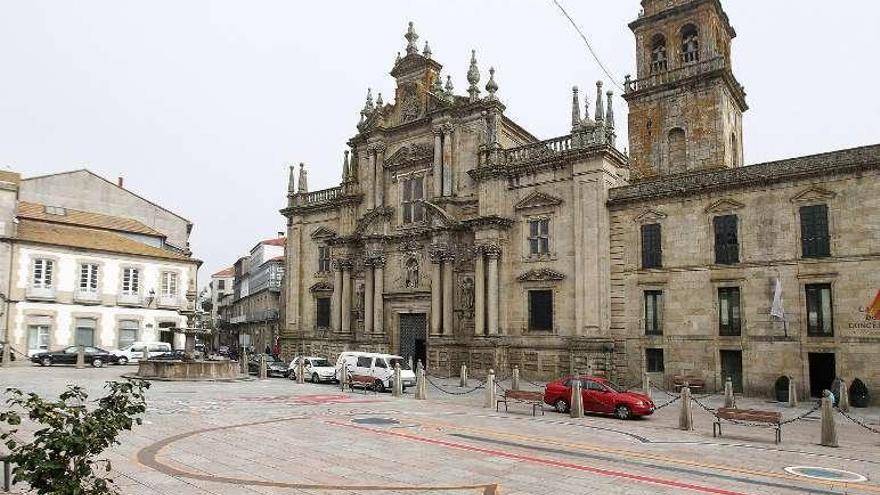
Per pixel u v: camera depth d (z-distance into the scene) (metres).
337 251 50.66
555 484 12.66
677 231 34.78
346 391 33.59
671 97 43.66
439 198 44.16
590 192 37.44
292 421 20.86
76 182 61.00
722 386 32.66
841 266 29.52
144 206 65.50
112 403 7.86
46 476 6.92
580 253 37.38
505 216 41.28
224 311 119.19
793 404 28.06
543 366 38.41
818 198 30.47
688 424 21.39
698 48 43.59
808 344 30.11
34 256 49.38
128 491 11.33
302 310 54.03
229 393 30.12
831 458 16.39
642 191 36.09
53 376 35.34
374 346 46.88
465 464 14.43
